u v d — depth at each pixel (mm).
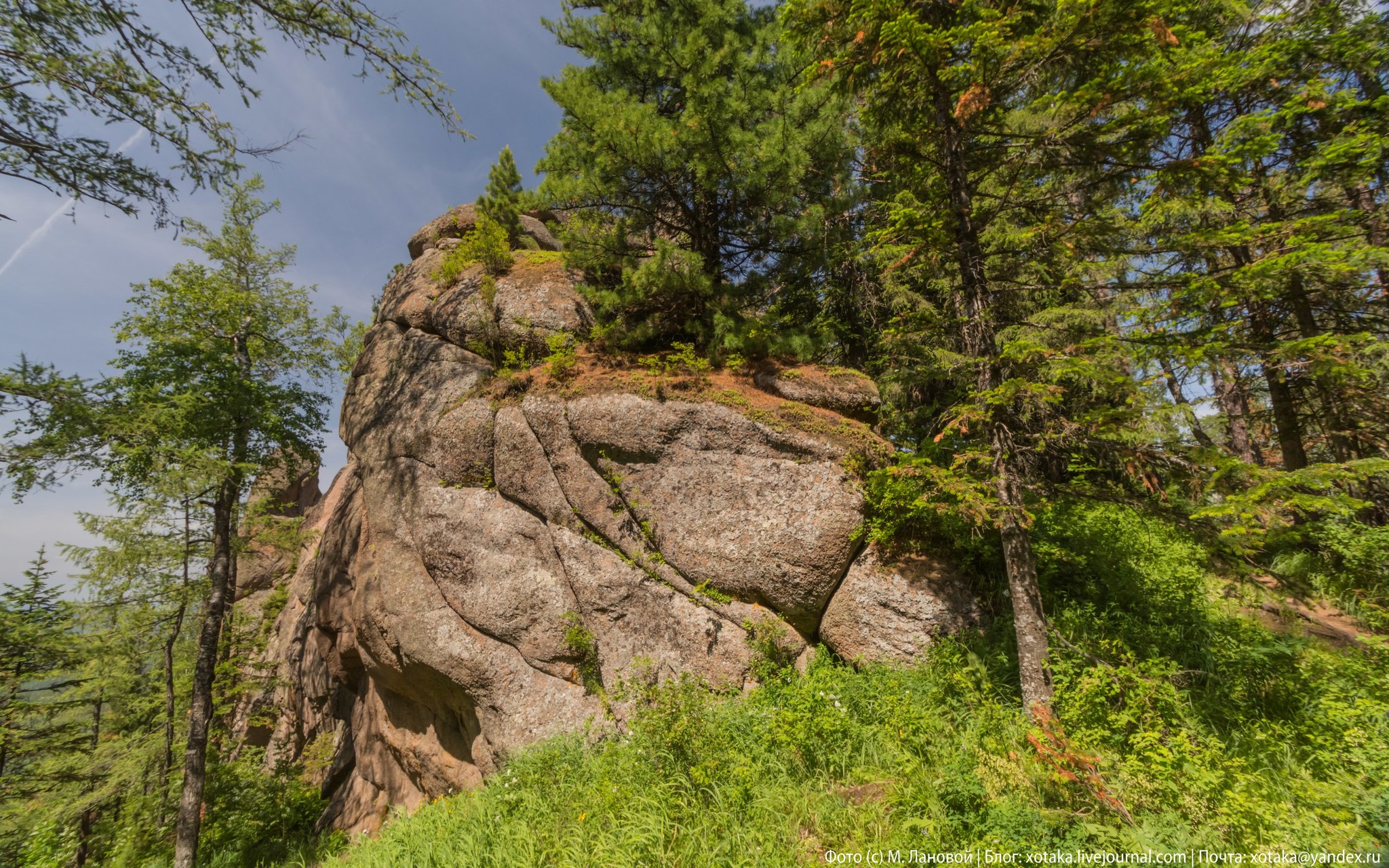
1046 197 6520
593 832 5344
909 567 8039
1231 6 9070
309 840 12266
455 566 9867
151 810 13312
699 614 8391
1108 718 5289
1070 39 5336
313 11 7402
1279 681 5891
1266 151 5219
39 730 16750
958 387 10344
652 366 9859
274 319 15023
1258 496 4895
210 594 12906
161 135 7145
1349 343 5191
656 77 10859
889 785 5051
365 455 12086
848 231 12102
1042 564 8031
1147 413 5465
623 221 10406
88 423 8953
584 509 9320
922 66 5801
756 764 5648
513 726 8719
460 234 14672
